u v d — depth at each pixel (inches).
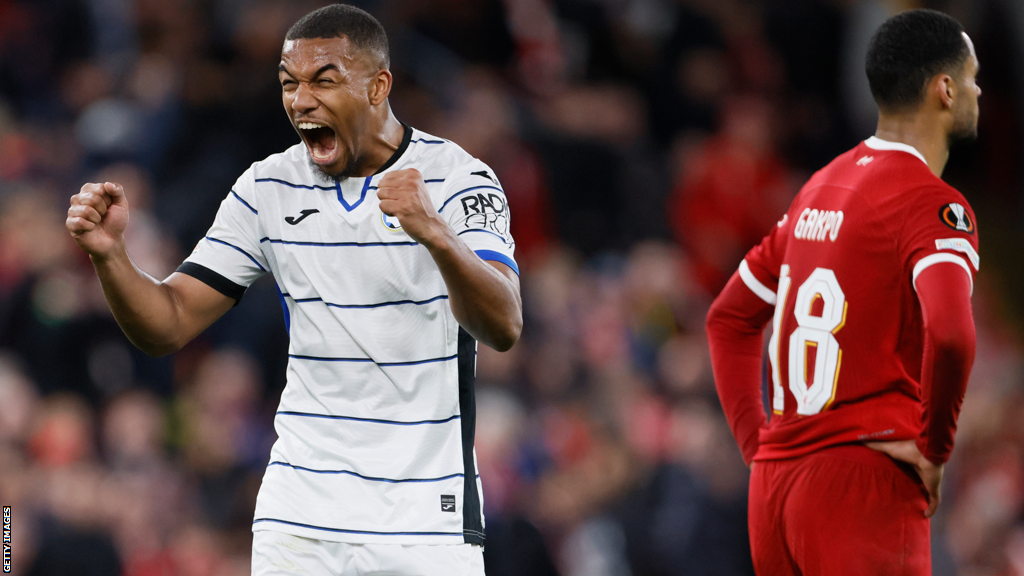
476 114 1491.1
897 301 470.6
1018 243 1819.6
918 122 491.8
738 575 1088.2
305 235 491.2
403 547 474.3
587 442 1181.1
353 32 472.4
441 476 480.1
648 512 1115.3
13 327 1210.6
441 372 483.2
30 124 1565.0
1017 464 1207.6
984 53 1866.4
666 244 1547.7
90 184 462.6
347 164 483.5
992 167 1879.9
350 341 483.5
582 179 1546.5
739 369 538.3
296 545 481.1
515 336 458.3
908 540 468.4
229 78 1433.3
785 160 1782.7
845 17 1875.0
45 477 1015.0
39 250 1274.6
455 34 1619.1
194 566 1011.3
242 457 1138.7
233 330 1258.6
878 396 473.7
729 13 1834.4
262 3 1503.4
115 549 987.3
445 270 433.1
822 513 475.8
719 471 1120.2
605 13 1734.7
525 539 1022.4
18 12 1673.2
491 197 488.1
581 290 1370.6
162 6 1541.6
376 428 482.0
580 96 1664.6
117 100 1501.0
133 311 473.7
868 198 478.6
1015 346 1614.2
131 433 1106.7
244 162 1389.0
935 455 457.1
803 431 486.9
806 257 497.0
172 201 1359.5
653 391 1264.8
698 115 1729.8
